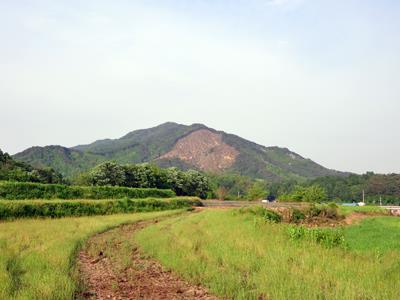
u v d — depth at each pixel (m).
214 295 11.44
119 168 90.94
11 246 17.80
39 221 32.94
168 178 101.38
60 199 49.75
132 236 24.55
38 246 18.16
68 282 11.23
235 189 160.00
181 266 14.28
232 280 11.99
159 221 36.28
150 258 17.05
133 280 13.35
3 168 73.62
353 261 13.98
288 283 11.30
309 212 41.88
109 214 45.75
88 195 55.56
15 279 11.53
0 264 13.19
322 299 10.26
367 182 141.50
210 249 17.05
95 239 23.05
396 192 132.12
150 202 55.44
